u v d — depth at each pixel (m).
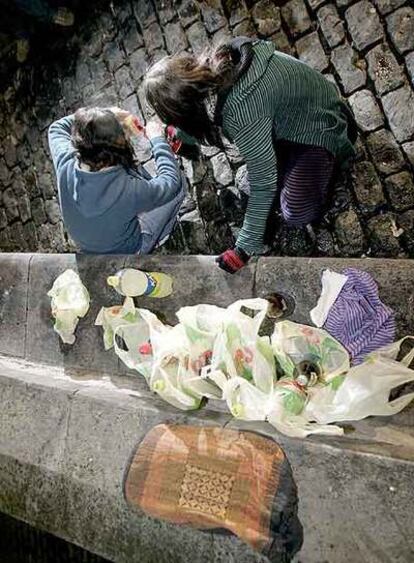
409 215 2.86
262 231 2.40
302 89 2.25
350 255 3.02
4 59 4.96
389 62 2.92
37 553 3.00
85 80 4.34
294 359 2.27
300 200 2.77
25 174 4.82
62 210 2.84
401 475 1.82
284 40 3.28
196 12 3.65
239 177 3.36
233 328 2.28
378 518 1.86
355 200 2.99
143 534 2.38
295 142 2.51
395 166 2.90
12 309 3.34
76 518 2.61
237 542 2.14
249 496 2.12
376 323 2.18
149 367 2.54
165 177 2.94
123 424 2.50
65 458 2.65
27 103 4.81
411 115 2.86
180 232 3.62
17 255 3.35
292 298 2.44
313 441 2.03
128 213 2.78
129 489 2.40
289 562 2.02
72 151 2.81
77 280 2.99
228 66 2.03
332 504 1.95
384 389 2.04
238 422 2.27
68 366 3.09
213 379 2.28
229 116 2.12
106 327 2.81
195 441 2.28
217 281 2.63
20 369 3.17
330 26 3.11
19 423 2.87
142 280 2.66
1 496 2.95
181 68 2.02
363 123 2.99
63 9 4.27
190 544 2.25
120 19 4.08
